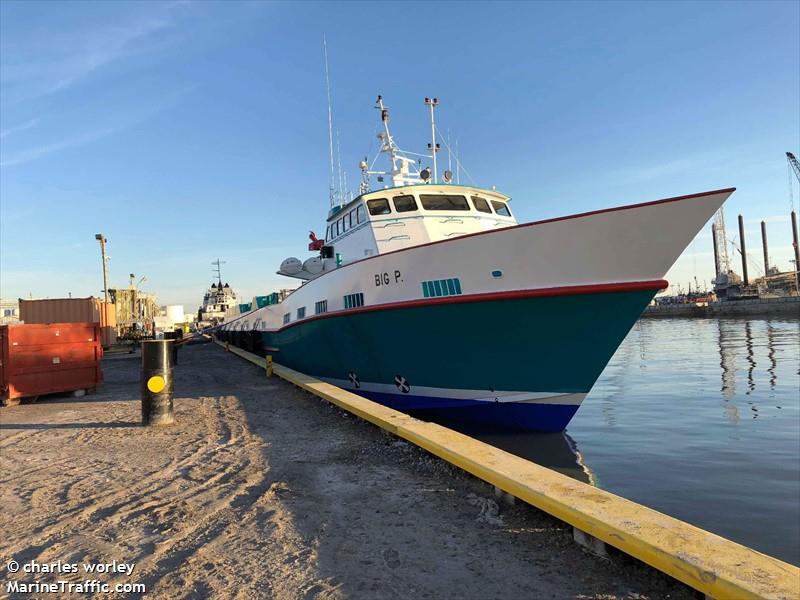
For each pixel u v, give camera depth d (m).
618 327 6.72
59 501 3.91
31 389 9.18
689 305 83.94
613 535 2.65
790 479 6.57
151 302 43.50
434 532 3.18
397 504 3.69
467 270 7.29
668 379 17.30
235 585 2.58
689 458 7.60
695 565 2.23
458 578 2.61
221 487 4.15
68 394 10.11
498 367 7.60
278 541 3.10
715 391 14.47
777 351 25.80
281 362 15.08
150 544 3.10
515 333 7.18
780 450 8.04
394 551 2.93
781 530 4.98
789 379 16.38
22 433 6.54
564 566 2.70
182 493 4.03
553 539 3.03
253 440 5.79
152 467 4.82
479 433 8.34
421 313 7.77
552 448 7.75
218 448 5.47
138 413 7.79
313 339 11.02
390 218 9.87
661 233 6.14
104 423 7.05
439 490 3.98
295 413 7.45
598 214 6.35
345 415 7.18
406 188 10.14
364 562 2.80
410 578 2.62
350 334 9.26
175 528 3.33
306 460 4.93
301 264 12.84
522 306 6.91
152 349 6.76
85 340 10.22
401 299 8.06
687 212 5.97
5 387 8.84
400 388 8.93
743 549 2.38
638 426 10.00
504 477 3.59
